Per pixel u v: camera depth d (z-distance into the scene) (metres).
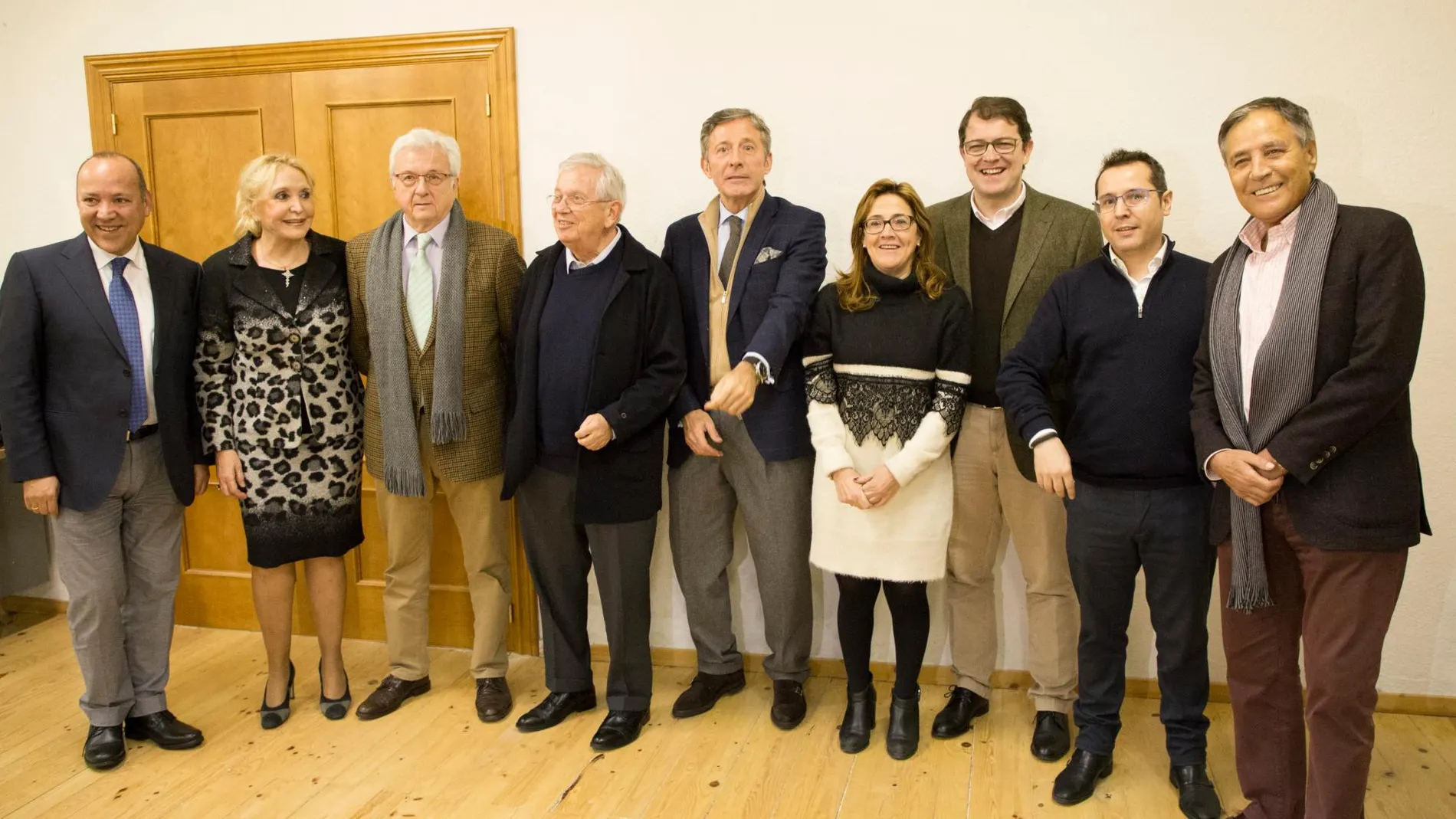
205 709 2.86
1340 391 1.74
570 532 2.59
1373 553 1.80
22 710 2.87
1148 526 2.15
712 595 2.83
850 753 2.54
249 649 3.30
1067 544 2.30
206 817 2.31
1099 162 2.71
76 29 3.31
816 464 2.49
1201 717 2.26
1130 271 2.18
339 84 3.14
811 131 2.87
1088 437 2.20
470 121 3.07
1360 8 2.53
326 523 2.66
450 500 2.81
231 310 2.59
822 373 2.45
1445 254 2.56
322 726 2.75
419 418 2.71
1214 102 2.63
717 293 2.61
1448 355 2.59
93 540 2.49
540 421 2.53
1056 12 2.68
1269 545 1.94
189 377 2.61
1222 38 2.61
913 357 2.35
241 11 3.19
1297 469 1.77
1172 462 2.12
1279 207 1.83
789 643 2.72
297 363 2.60
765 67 2.88
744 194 2.53
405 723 2.76
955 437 2.58
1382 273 1.74
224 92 3.23
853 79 2.82
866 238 2.36
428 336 2.65
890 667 3.01
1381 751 2.53
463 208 3.12
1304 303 1.79
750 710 2.81
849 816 2.26
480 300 2.66
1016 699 2.85
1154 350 2.11
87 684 2.54
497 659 2.86
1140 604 2.83
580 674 2.74
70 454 2.45
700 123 2.93
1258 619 2.00
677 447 2.75
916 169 2.82
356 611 3.37
